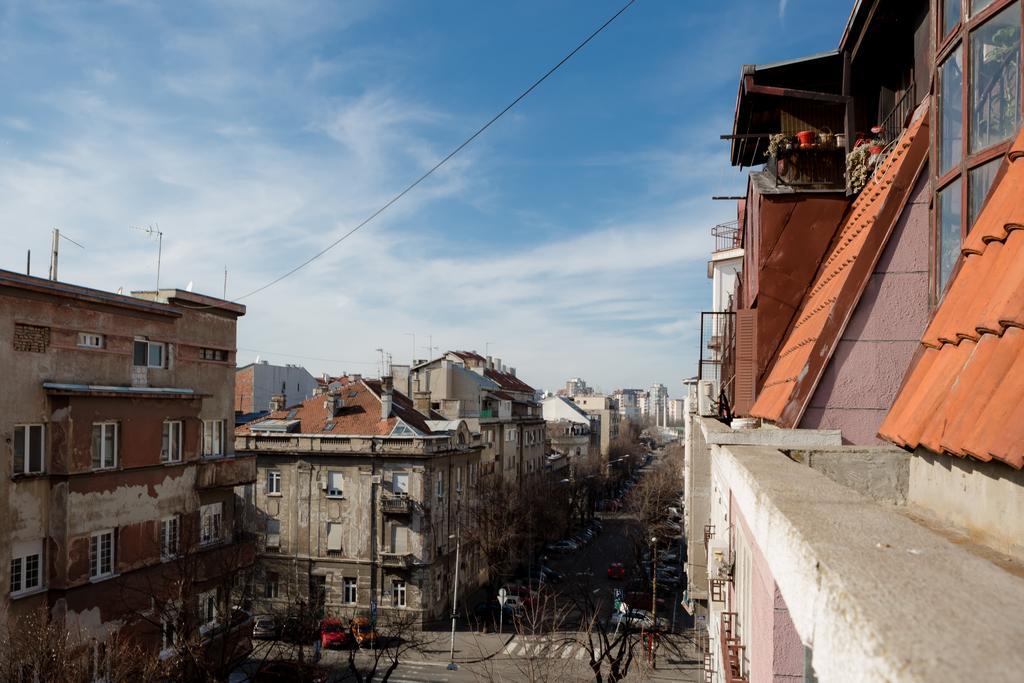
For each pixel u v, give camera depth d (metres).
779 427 7.40
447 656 35.56
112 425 20.77
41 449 18.69
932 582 1.66
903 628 1.37
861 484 5.41
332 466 41.91
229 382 26.56
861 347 7.30
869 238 7.34
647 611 42.78
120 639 20.06
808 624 1.95
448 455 44.41
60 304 19.14
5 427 17.50
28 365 18.20
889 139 10.73
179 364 23.78
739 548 6.30
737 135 13.39
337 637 36.22
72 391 18.92
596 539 73.00
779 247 10.77
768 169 12.49
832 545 2.02
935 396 4.43
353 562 41.12
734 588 6.95
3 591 17.25
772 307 10.74
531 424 74.19
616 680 21.67
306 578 41.53
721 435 5.82
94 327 20.27
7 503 17.50
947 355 4.57
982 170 4.66
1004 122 4.41
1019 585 1.63
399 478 41.44
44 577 18.53
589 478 82.81
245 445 42.59
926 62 9.24
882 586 1.63
